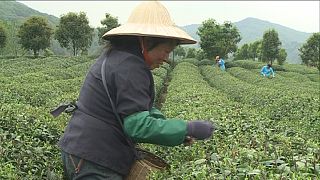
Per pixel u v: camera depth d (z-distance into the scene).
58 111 4.18
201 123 3.71
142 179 4.14
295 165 4.99
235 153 5.58
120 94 3.63
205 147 6.58
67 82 21.94
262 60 73.75
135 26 3.80
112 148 3.86
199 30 73.81
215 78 38.28
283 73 53.38
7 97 14.38
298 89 26.02
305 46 68.19
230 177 4.51
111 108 3.81
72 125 3.96
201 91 17.72
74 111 4.05
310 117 13.63
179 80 26.41
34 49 70.00
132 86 3.63
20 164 6.57
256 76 40.56
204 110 11.52
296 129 10.52
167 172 4.90
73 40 73.44
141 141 3.63
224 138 7.25
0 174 5.64
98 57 4.06
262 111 15.66
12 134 7.88
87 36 73.88
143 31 3.72
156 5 3.90
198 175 4.67
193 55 91.62
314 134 11.28
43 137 8.63
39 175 6.54
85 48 75.25
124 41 3.88
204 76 46.59
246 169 4.67
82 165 3.84
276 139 7.15
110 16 72.38
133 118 3.54
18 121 8.94
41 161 6.90
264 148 6.05
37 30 68.81
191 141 3.87
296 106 15.87
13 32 79.62
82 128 3.85
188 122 3.68
